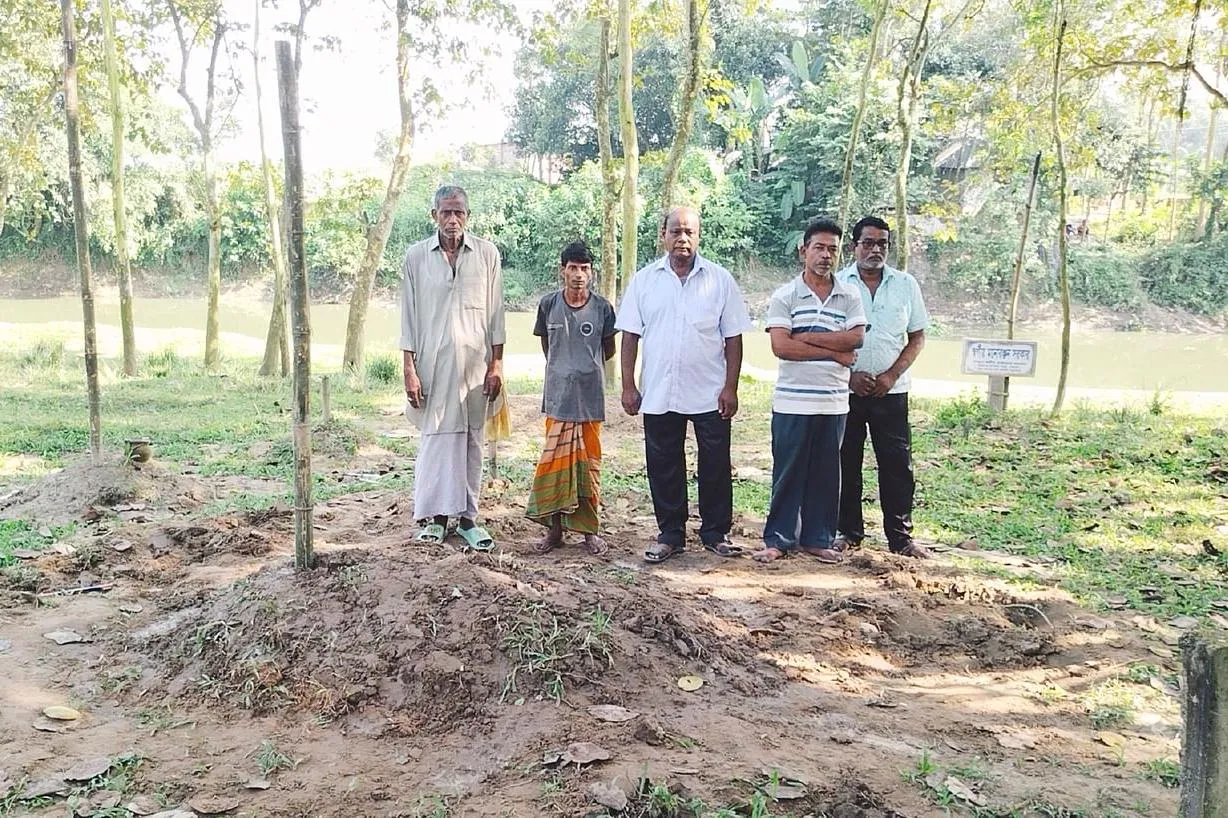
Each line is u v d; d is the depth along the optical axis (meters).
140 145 35.50
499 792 3.12
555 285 38.50
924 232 33.91
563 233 37.78
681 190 35.00
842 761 3.44
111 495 7.07
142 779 3.24
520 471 8.87
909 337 6.40
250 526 6.54
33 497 7.17
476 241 6.05
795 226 38.09
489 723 3.61
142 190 35.97
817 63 36.06
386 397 14.23
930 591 5.59
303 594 4.32
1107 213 39.00
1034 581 5.95
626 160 13.60
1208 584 5.97
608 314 6.29
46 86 19.16
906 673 4.60
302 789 3.19
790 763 3.35
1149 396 14.88
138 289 39.09
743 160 39.53
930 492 8.41
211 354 17.56
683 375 6.12
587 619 4.25
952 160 36.06
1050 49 12.70
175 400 13.26
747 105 36.22
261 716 3.73
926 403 13.55
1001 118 13.85
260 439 10.48
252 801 3.11
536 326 6.29
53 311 33.56
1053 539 6.99
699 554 6.32
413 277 5.92
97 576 5.45
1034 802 3.23
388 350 21.55
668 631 4.34
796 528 6.25
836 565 6.11
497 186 39.25
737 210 37.28
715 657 4.38
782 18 39.66
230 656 4.05
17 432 10.39
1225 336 31.94
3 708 3.75
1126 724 4.06
